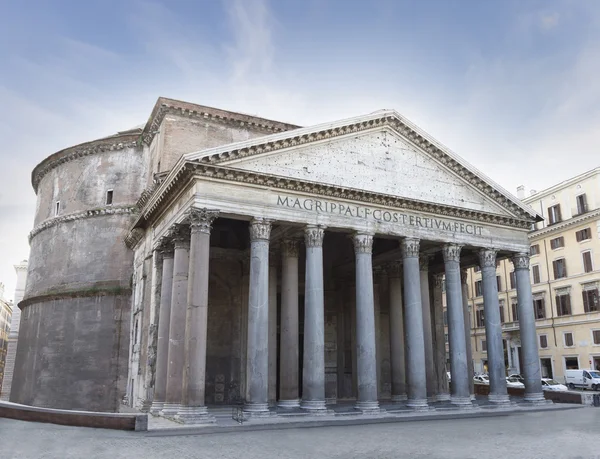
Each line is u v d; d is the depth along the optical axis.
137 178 39.75
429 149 29.48
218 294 32.72
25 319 44.25
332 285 37.78
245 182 24.03
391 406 26.66
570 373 46.41
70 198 41.91
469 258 35.16
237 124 35.12
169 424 20.73
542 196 54.16
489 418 25.05
